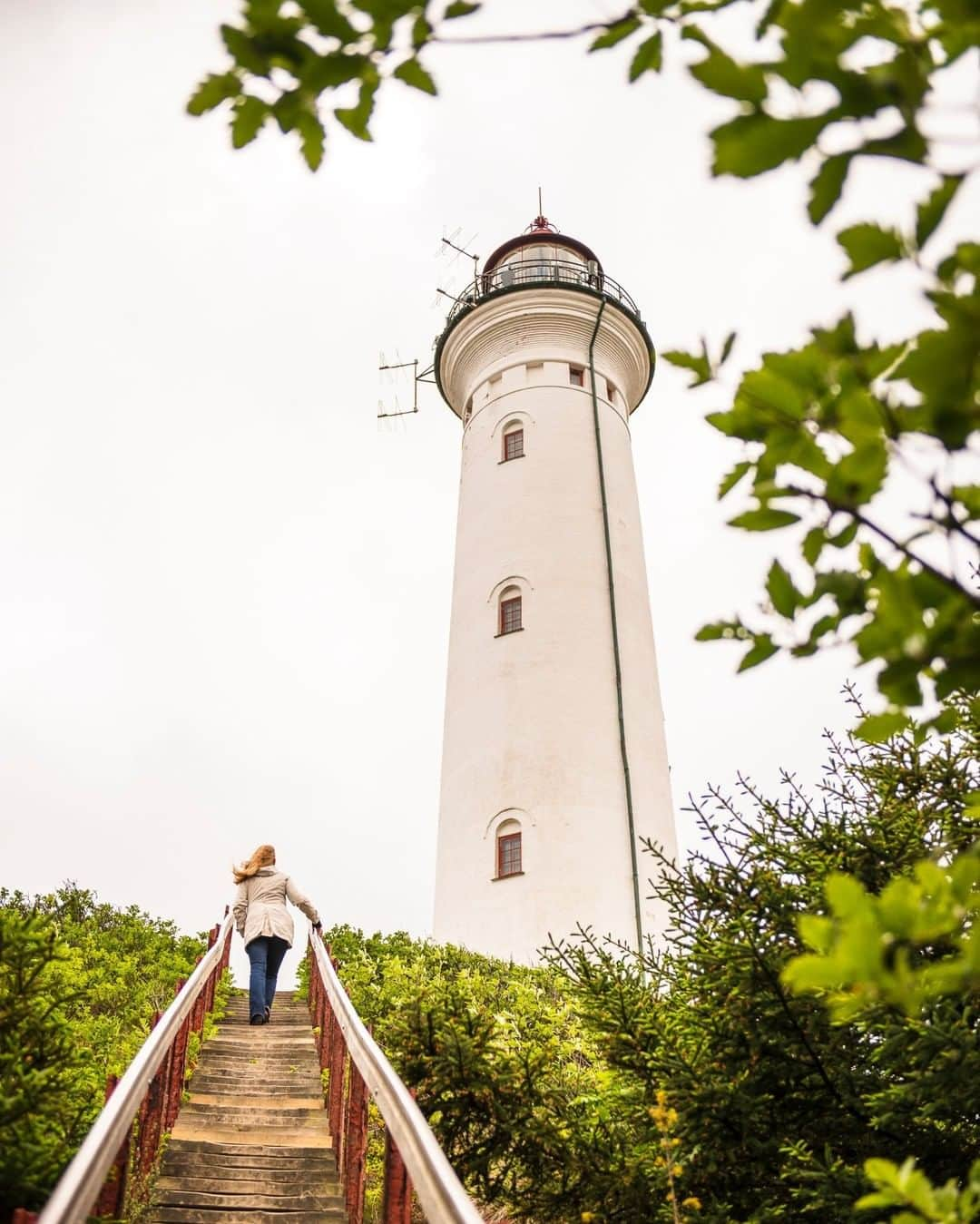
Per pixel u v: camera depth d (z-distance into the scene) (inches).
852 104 64.0
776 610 86.7
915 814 238.5
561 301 1086.4
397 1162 209.5
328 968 387.2
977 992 190.9
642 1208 216.2
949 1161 199.8
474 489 1027.3
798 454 81.5
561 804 816.9
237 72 83.4
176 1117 311.3
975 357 65.9
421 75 82.1
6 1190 171.0
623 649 916.0
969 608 78.2
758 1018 212.4
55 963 260.1
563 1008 512.4
